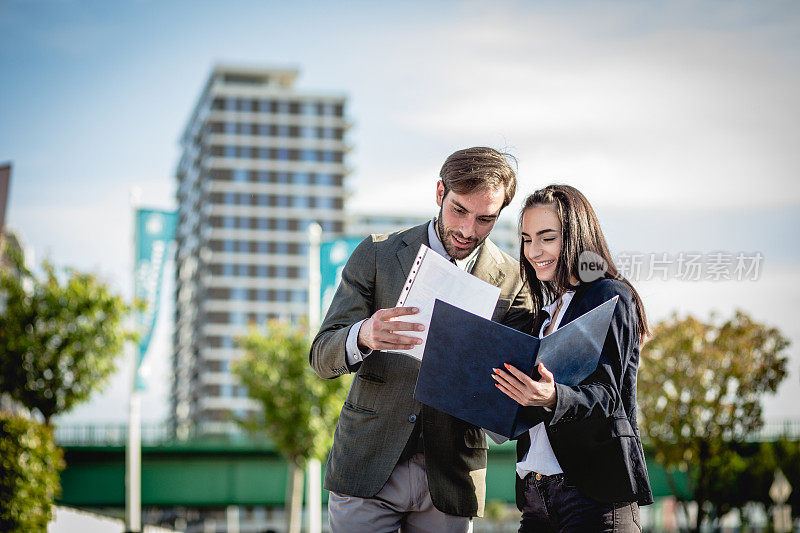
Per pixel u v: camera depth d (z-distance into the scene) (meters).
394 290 3.95
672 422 19.55
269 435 29.20
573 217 3.70
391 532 3.99
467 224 3.80
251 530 106.50
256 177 125.06
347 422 4.01
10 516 9.67
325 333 3.91
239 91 126.06
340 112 128.75
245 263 122.06
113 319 18.27
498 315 3.93
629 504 3.58
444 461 3.88
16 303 17.83
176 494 34.28
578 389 3.33
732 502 24.62
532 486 3.79
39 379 17.86
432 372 3.40
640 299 3.67
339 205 126.44
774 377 19.09
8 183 15.05
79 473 33.19
